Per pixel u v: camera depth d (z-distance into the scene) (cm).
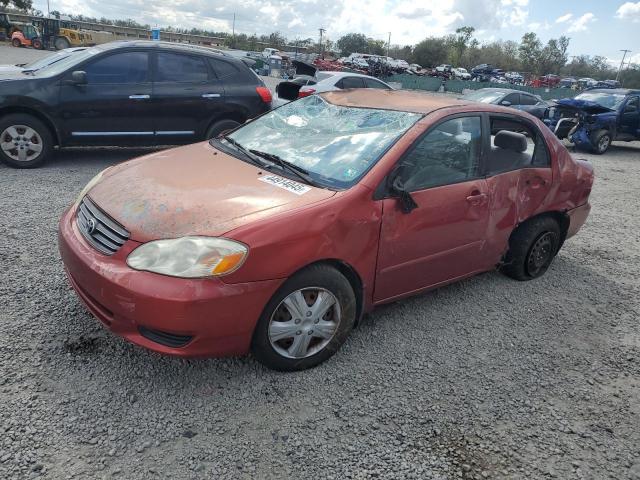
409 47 9131
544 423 290
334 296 303
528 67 8894
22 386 270
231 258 260
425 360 335
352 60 5050
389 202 319
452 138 362
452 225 360
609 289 480
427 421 280
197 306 255
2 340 304
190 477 229
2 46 3969
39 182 624
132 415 260
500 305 421
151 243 266
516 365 342
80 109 685
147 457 237
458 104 383
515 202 411
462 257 384
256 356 293
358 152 336
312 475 238
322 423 270
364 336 354
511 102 1519
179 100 738
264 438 256
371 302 336
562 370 343
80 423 251
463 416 288
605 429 291
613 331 403
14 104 648
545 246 468
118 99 702
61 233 313
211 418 264
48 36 4109
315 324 301
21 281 375
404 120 355
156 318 255
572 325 404
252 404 277
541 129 438
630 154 1535
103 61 698
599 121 1401
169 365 299
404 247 334
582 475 256
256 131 408
